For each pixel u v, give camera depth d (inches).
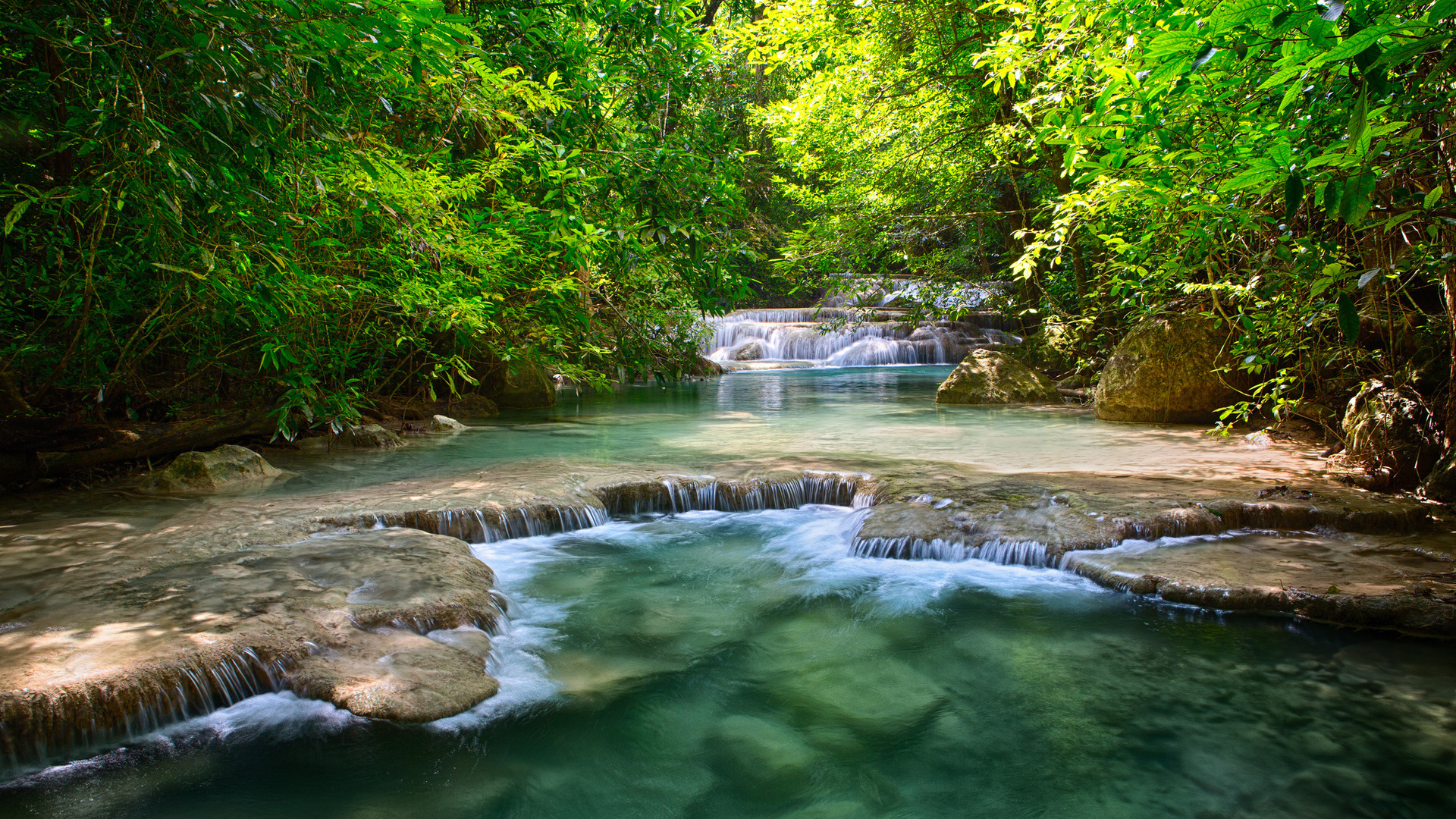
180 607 145.6
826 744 127.4
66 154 224.4
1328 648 152.8
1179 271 237.0
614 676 148.2
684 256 254.2
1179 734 127.1
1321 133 130.7
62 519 210.7
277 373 315.0
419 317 298.8
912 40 520.1
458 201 269.1
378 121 252.1
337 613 146.9
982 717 133.9
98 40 136.0
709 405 529.7
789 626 170.1
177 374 317.7
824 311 1115.9
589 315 323.6
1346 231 205.3
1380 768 116.6
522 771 118.1
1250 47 103.4
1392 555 187.3
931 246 668.1
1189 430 382.0
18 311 241.9
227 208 156.2
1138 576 178.5
